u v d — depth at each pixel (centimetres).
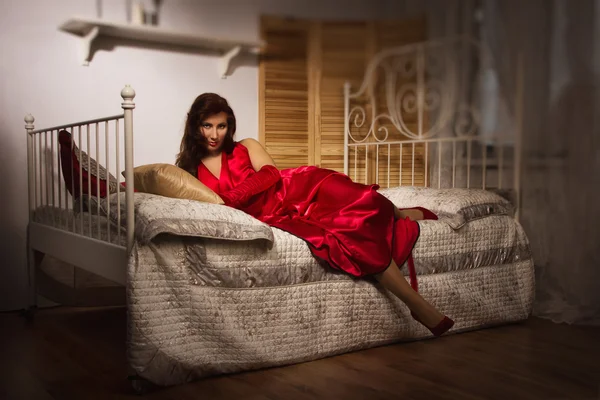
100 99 295
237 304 182
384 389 168
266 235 182
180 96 315
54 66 280
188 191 195
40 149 272
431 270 223
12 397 165
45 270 284
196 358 176
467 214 229
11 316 281
